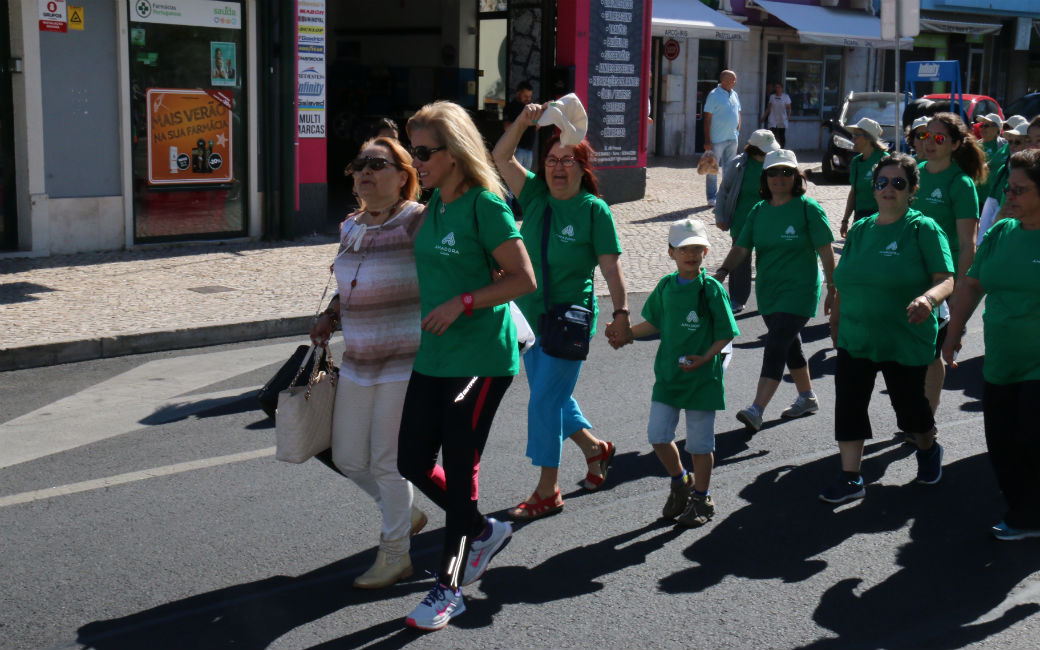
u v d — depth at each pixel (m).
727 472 6.01
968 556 4.89
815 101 30.73
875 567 4.76
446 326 3.96
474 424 4.09
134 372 8.00
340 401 4.33
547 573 4.67
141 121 12.41
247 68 13.14
